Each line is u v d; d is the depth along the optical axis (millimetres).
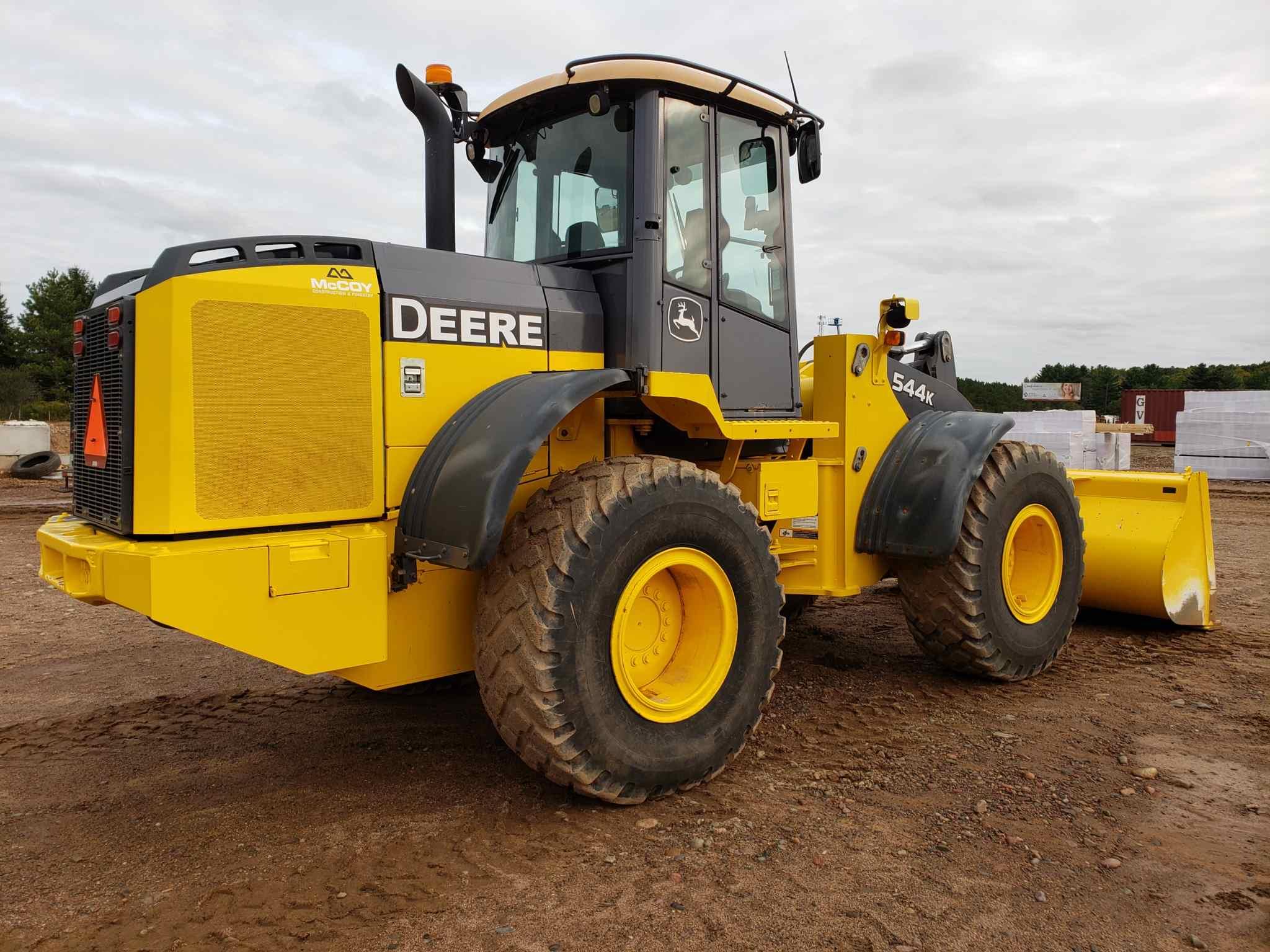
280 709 4176
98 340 2990
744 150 3986
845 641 5457
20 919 2389
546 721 2816
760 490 3938
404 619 3066
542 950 2229
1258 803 3109
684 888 2520
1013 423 4457
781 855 2717
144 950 2236
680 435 4031
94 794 3221
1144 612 5555
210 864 2689
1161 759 3516
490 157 4168
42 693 4445
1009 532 4473
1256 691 4398
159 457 2672
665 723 3121
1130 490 5711
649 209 3473
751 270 4023
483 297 3293
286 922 2359
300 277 2887
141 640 5480
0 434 16078
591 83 3535
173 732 3869
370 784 3291
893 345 4422
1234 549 8898
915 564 4426
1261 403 16688
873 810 3043
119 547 2650
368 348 3008
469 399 3250
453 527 2768
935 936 2293
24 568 7855
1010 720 3990
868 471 4422
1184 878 2588
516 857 2715
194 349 2680
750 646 3377
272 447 2818
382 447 3049
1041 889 2521
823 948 2238
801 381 4785
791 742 3729
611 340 3623
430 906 2432
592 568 2887
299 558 2734
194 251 2723
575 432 3521
